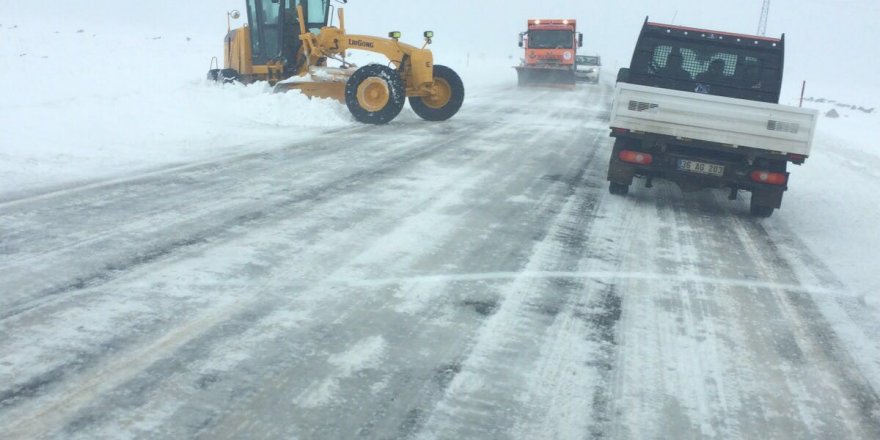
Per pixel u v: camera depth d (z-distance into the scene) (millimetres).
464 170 10086
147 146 10742
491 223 7359
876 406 4113
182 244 6043
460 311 4988
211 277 5312
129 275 5266
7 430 3281
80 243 5953
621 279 5977
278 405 3637
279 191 8156
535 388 3996
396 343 4414
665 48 10242
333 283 5344
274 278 5367
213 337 4328
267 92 15594
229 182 8508
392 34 15086
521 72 33812
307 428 3457
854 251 7625
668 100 8789
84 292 4910
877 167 13914
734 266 6699
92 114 11984
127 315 4570
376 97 14453
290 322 4609
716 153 9211
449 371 4113
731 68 10141
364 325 4645
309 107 14297
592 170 11031
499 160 11133
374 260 5918
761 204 8898
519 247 6613
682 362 4477
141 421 3424
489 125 15586
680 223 8281
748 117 8602
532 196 8820
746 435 3691
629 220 8141
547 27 33781
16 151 9500
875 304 5883
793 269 6766
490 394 3891
